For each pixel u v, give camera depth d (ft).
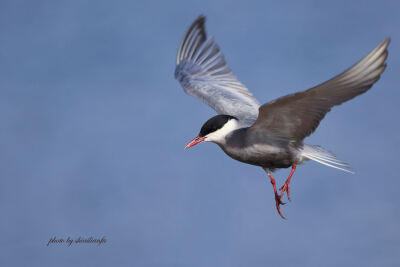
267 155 35.29
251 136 35.01
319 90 28.71
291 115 32.01
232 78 45.52
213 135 37.37
